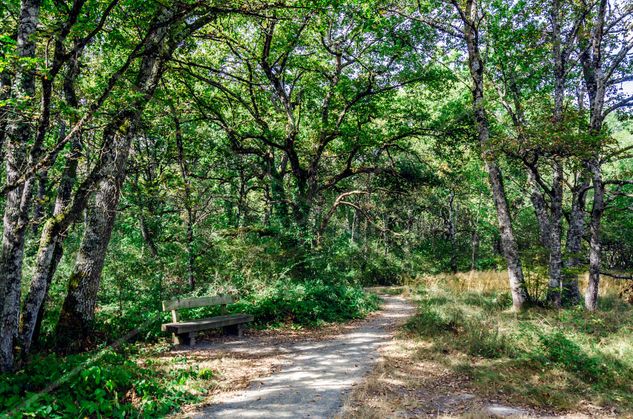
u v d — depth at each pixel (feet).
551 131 34.09
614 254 116.78
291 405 17.03
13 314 17.90
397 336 30.22
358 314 40.47
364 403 17.33
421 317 35.24
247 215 60.85
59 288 31.60
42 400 14.49
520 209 95.30
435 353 25.23
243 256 40.68
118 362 20.39
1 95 17.40
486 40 47.14
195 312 32.19
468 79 61.52
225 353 25.82
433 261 102.99
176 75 42.22
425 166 69.41
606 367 22.52
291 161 54.70
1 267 18.13
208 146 55.77
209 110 48.47
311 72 57.67
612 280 59.41
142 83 24.93
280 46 50.29
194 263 39.63
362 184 80.23
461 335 28.99
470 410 17.08
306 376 21.11
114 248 36.29
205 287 37.73
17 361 18.79
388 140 57.82
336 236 62.03
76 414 14.12
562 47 45.34
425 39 49.60
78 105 23.45
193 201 41.45
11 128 17.69
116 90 21.18
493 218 97.50
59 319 24.32
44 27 21.06
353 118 63.31
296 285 40.68
